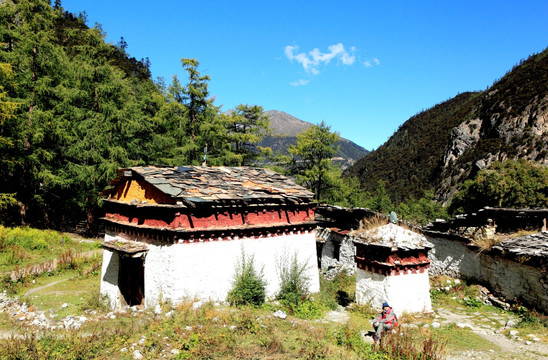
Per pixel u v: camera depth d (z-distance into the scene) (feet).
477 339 30.83
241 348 27.35
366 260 40.04
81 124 88.74
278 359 25.89
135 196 44.27
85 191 93.56
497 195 97.66
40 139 84.74
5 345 26.07
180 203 37.22
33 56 88.38
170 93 103.76
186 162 101.55
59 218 106.93
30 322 34.42
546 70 330.34
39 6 90.63
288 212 47.34
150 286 39.96
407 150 504.02
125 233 45.06
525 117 307.37
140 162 99.14
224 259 40.57
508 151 296.30
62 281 54.60
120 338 29.01
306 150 126.11
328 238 68.85
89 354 26.12
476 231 48.75
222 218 40.93
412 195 384.06
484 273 46.55
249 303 39.55
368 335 32.32
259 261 43.57
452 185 329.52
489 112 355.15
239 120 119.96
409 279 38.83
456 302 44.65
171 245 37.29
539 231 46.26
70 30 98.94
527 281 39.42
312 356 26.48
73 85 97.04
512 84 354.54
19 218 87.81
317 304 41.63
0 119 74.18
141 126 100.17
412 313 38.32
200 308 35.29
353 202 176.65
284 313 36.11
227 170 50.49
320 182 127.75
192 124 103.65
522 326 33.53
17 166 89.25
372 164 550.36
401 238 38.63
